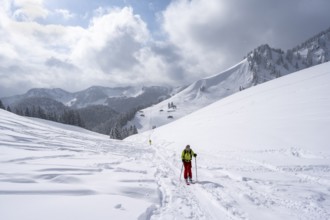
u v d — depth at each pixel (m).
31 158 10.88
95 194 6.35
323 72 41.19
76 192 6.25
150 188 7.73
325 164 12.92
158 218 5.48
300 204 7.06
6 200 4.97
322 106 23.19
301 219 5.94
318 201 7.42
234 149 19.39
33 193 5.76
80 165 10.48
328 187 9.31
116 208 5.32
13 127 22.70
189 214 5.92
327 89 28.59
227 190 8.50
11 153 11.47
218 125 34.06
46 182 7.07
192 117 60.81
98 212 4.91
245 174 11.40
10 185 6.13
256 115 30.36
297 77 48.16
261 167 13.42
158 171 11.65
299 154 15.32
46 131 27.06
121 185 7.56
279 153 16.12
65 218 4.39
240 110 39.41
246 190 8.52
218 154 18.70
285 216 6.11
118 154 18.20
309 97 28.27
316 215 6.23
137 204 5.88
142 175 9.87
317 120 19.97
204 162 15.48
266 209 6.61
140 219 5.00
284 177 10.89
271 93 42.12
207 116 49.84
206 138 27.58
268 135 20.50
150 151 24.48
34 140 17.95
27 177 7.26
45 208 4.78
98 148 20.80
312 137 17.08
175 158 18.27
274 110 28.89
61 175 7.82
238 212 6.27
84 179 7.93
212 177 11.01
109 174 9.27
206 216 5.92
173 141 34.03
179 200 7.02
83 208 5.04
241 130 25.45
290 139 18.02
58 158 11.99
